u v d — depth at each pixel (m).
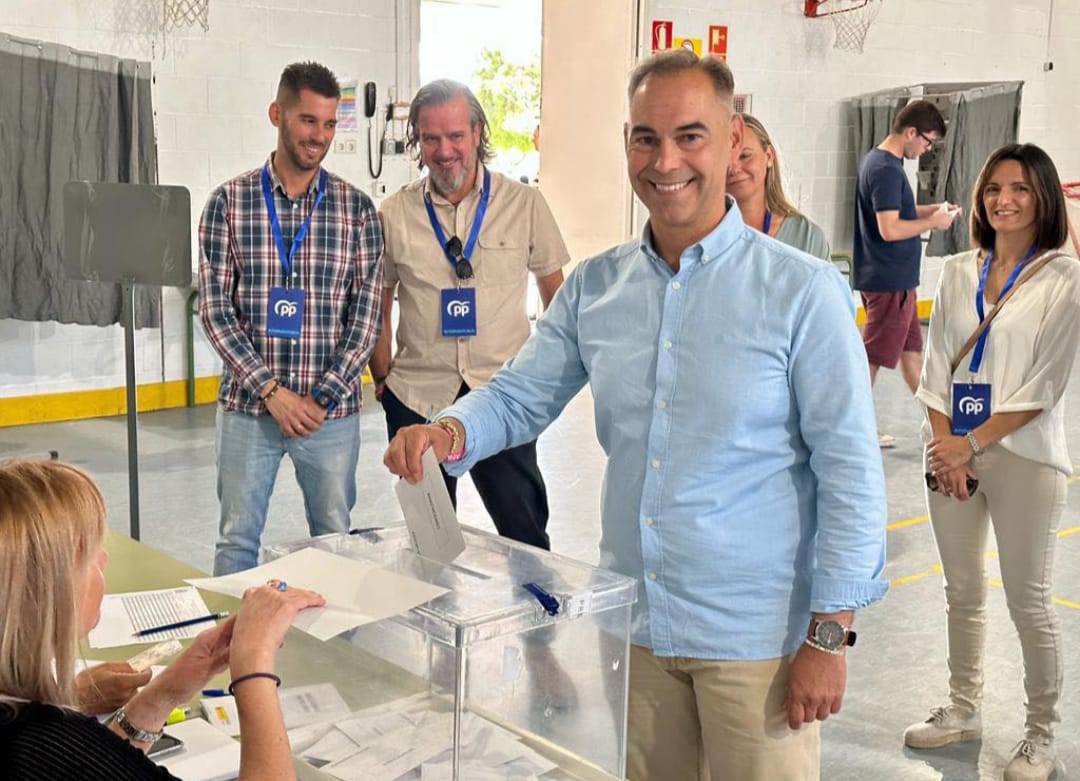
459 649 1.32
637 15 7.38
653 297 1.80
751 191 3.08
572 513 5.22
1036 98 11.19
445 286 3.31
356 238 3.29
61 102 6.31
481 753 1.37
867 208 6.18
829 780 2.94
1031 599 2.89
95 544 1.21
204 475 5.61
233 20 7.09
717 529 1.74
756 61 9.02
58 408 6.71
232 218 3.22
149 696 1.48
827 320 1.67
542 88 7.48
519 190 3.38
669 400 1.76
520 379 1.98
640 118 1.69
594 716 1.52
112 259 3.44
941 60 10.36
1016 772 2.91
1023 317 2.82
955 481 2.90
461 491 5.50
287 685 1.49
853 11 9.54
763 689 1.76
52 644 1.16
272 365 3.25
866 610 4.12
